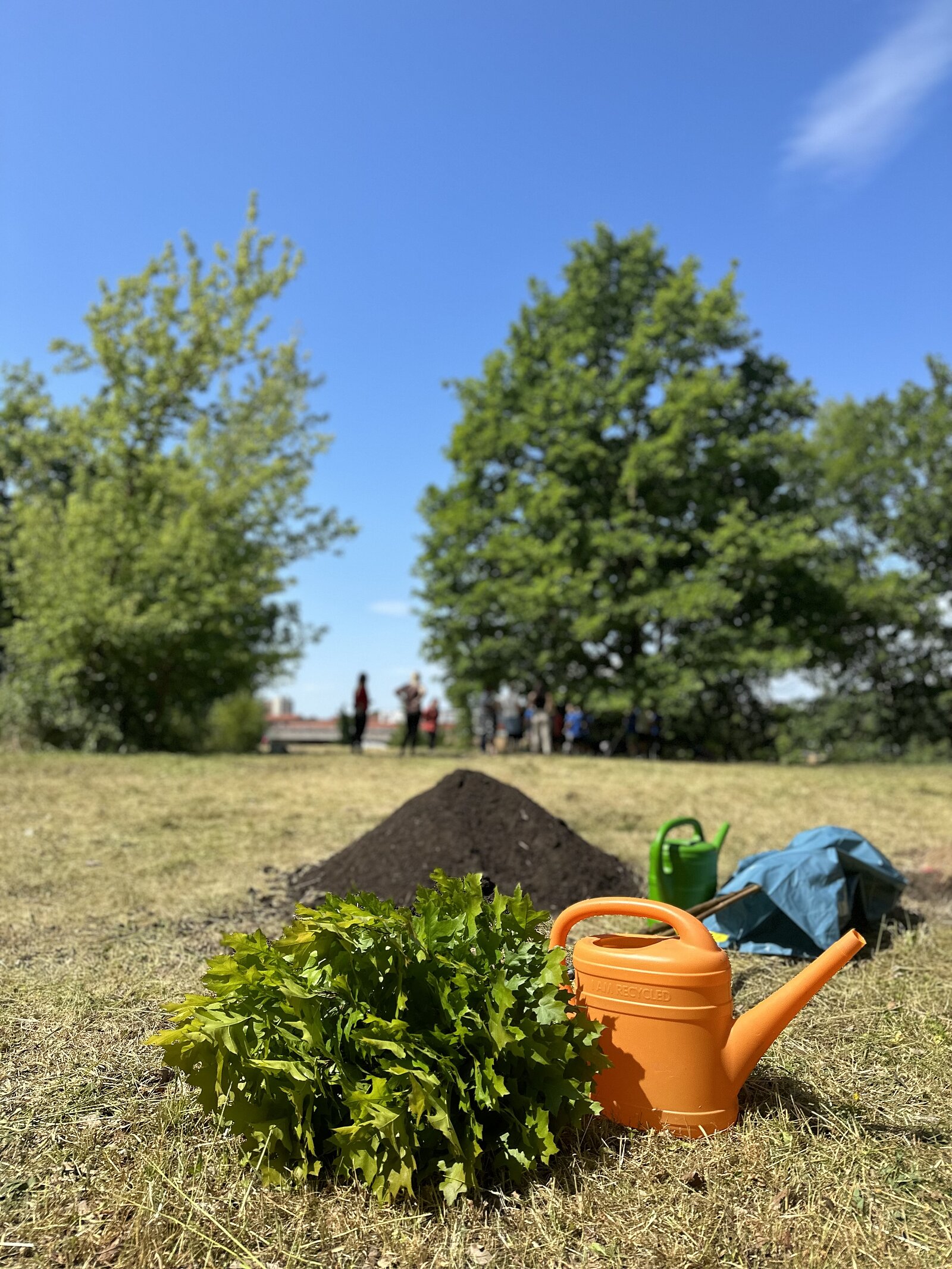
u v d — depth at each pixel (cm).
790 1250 206
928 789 1180
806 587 2653
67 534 1809
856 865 466
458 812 548
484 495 2744
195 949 444
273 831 810
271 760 1574
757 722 2803
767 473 2722
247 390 2312
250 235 2086
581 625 2347
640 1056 254
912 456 2973
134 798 1009
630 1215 218
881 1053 317
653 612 2372
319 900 525
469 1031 225
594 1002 262
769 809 982
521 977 231
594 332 2645
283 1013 233
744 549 2381
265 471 2019
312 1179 231
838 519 3131
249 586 1900
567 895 514
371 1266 203
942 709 2830
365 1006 230
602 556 2502
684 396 2442
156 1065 304
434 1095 216
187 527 1820
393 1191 217
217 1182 231
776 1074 297
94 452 1961
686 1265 201
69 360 1992
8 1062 306
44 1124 263
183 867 644
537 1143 225
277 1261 204
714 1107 252
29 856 672
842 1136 256
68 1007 357
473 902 238
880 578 2772
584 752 2550
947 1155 249
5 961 418
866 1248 206
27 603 1888
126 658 1853
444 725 3284
